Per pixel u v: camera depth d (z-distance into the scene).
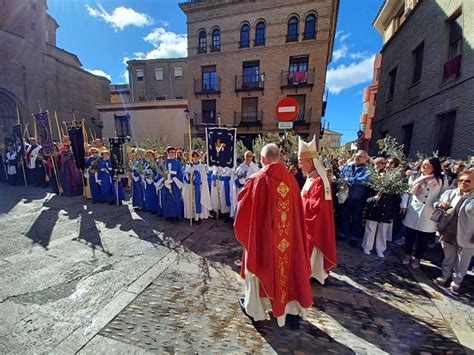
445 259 3.34
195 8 19.36
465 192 3.11
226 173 5.98
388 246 4.72
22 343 2.17
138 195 6.66
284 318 2.41
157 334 2.33
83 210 6.63
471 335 2.41
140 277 3.30
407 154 11.43
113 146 8.03
